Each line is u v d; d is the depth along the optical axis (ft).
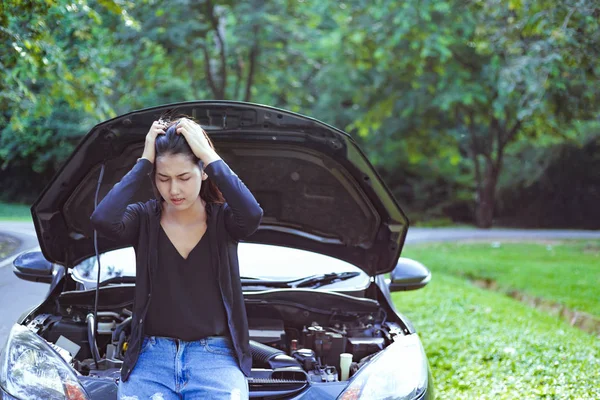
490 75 79.82
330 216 14.32
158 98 107.86
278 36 79.92
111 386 9.95
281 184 13.91
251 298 13.16
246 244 15.01
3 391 9.69
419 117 98.89
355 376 10.46
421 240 69.26
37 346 10.42
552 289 35.04
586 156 106.32
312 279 14.30
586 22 34.60
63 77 42.22
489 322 26.00
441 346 21.61
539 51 41.52
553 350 21.36
